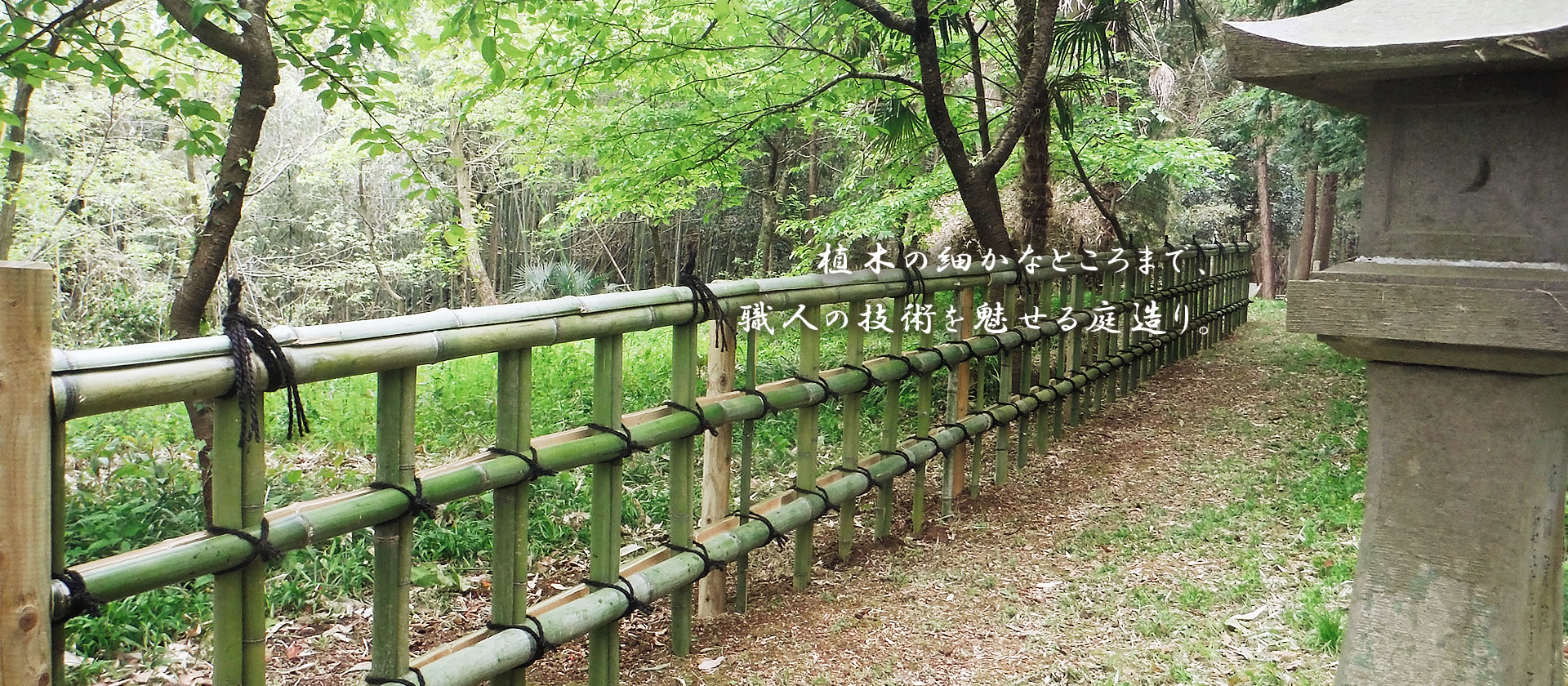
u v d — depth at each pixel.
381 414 2.15
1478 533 1.83
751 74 6.12
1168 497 4.86
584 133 6.35
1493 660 1.82
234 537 1.81
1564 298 1.58
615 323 2.71
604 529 2.84
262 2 3.48
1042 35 5.37
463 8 3.89
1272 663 2.92
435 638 3.30
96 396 1.52
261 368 1.79
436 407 5.38
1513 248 1.69
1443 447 1.86
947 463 4.77
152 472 4.05
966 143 7.27
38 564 1.41
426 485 2.21
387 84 11.31
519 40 4.80
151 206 10.09
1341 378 7.43
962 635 3.30
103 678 2.84
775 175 14.62
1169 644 3.13
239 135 3.52
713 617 3.54
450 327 2.20
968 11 5.92
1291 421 6.19
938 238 10.93
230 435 1.81
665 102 6.41
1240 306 10.89
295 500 3.99
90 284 9.80
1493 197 1.71
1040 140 6.77
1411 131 1.79
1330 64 1.67
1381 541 1.94
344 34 3.54
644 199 6.84
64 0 3.27
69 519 3.68
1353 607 1.97
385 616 2.20
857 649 3.21
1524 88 1.65
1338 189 18.31
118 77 3.59
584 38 4.96
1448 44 1.55
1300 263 18.48
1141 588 3.62
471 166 14.42
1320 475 4.86
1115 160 7.78
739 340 3.59
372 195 15.07
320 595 3.49
